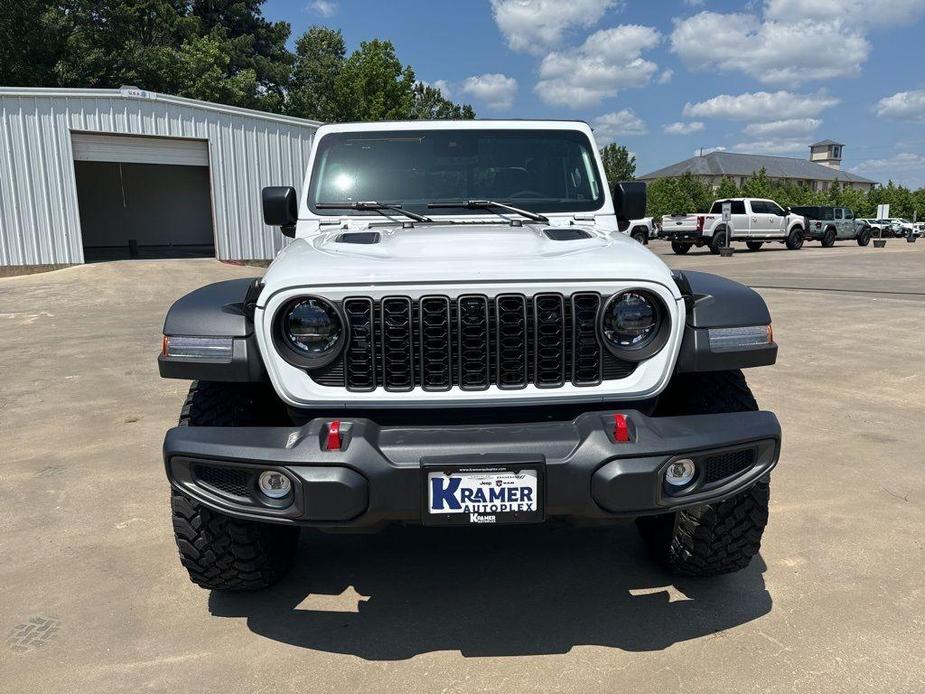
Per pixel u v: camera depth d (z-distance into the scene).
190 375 2.57
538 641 2.69
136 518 3.77
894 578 3.09
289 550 3.19
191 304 2.69
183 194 28.23
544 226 3.40
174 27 36.62
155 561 3.32
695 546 2.85
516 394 2.50
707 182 96.81
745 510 2.73
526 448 2.31
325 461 2.28
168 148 19.62
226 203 20.47
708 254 26.30
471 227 3.31
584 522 2.49
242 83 37.34
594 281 2.48
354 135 3.83
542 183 3.81
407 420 2.54
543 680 2.45
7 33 31.00
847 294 13.35
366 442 2.31
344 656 2.61
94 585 3.11
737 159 101.19
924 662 2.50
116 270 17.70
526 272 2.46
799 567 3.19
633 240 3.09
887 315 10.66
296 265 2.56
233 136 20.38
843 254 25.91
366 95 37.22
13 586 3.09
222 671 2.52
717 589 3.04
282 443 2.35
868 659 2.52
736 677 2.44
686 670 2.49
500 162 3.81
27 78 31.70
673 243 27.11
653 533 3.21
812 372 7.04
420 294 2.45
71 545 3.47
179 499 2.68
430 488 2.29
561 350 2.50
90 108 18.25
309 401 2.49
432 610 2.92
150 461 4.63
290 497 2.40
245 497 2.44
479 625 2.80
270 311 2.45
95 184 26.72
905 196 66.94
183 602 2.98
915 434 5.07
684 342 2.62
